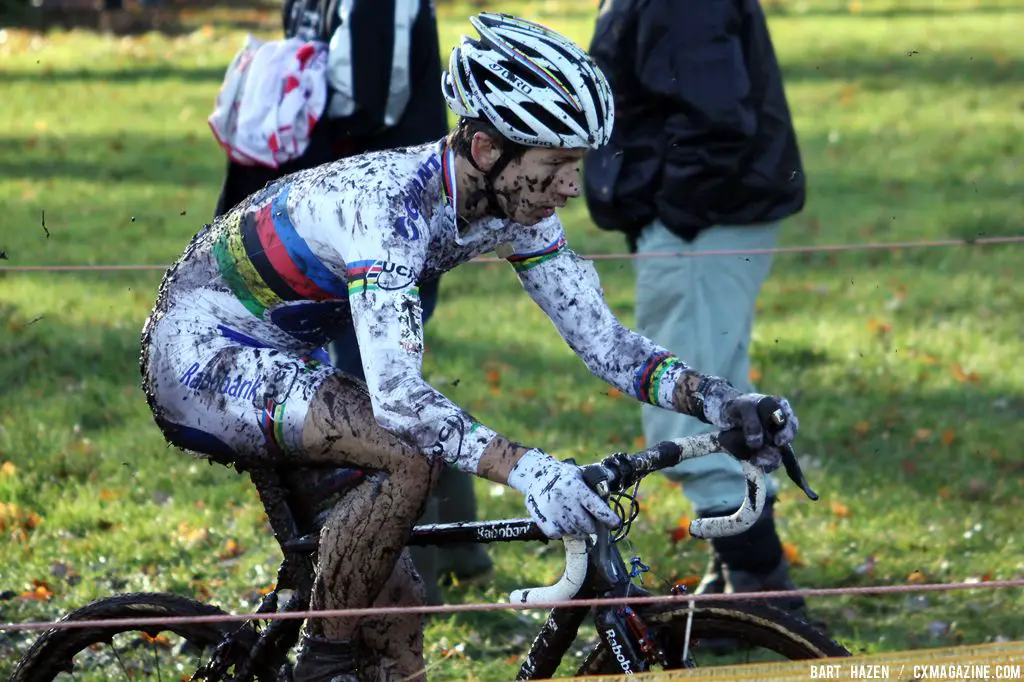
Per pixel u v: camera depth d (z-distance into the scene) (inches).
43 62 1305.4
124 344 514.3
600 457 406.6
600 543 187.3
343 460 186.1
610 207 294.8
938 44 1326.3
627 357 197.2
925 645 288.0
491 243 192.7
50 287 587.8
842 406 455.8
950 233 688.4
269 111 300.2
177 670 273.9
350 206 179.8
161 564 338.0
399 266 176.6
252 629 214.7
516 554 343.6
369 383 174.6
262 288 191.8
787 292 597.9
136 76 1234.6
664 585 319.0
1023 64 1197.7
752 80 283.6
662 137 285.6
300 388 186.1
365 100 298.4
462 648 284.5
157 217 724.7
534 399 464.1
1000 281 607.8
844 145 911.7
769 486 291.7
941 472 394.9
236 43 1430.9
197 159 888.9
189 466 401.4
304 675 191.9
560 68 172.2
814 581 324.8
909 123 976.3
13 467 392.5
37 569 330.3
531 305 580.4
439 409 171.9
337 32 301.6
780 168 286.7
